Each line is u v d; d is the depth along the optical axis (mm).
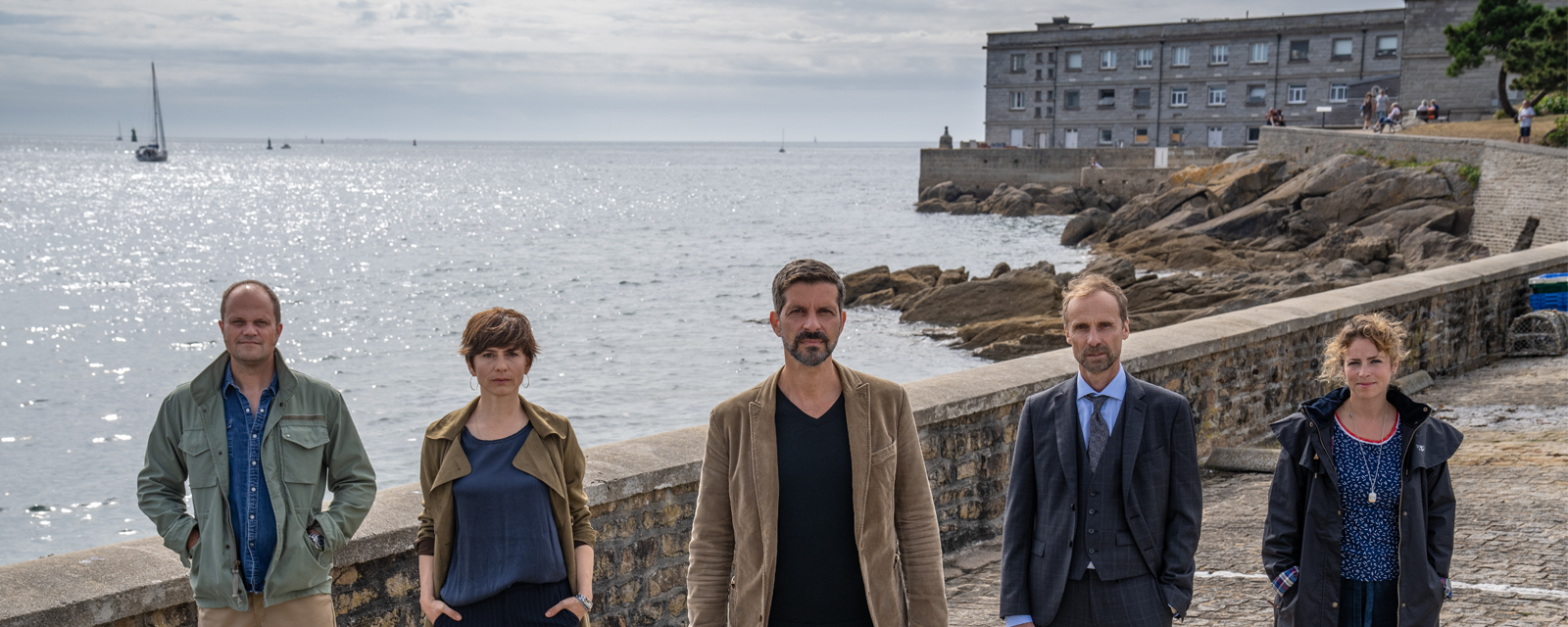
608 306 33969
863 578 3184
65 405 21656
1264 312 9180
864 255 46125
